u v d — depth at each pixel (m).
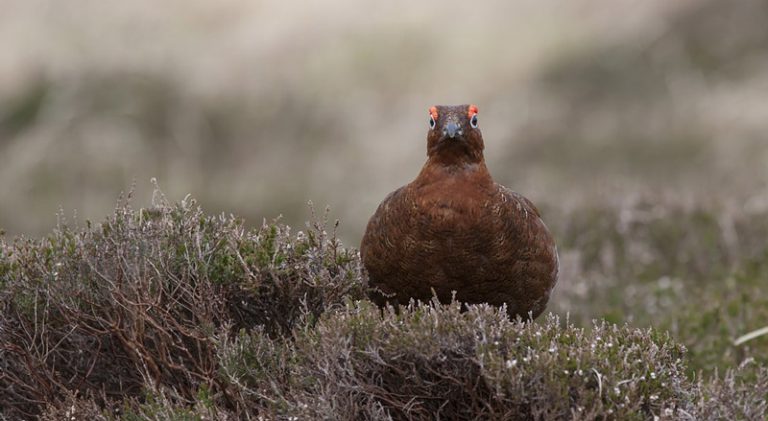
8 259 9.98
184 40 28.33
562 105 26.00
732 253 16.02
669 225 16.66
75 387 9.88
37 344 9.83
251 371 8.99
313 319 9.70
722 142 23.98
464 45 27.80
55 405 9.54
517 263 10.21
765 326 12.62
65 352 9.96
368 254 10.49
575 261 15.64
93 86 26.23
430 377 8.58
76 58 26.98
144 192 23.97
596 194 18.23
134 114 25.78
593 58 26.89
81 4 28.92
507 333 8.41
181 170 24.94
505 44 27.69
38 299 9.66
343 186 24.42
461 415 8.63
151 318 9.41
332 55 27.88
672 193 18.05
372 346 8.48
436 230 9.93
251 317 10.09
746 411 8.29
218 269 9.75
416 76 27.30
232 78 27.27
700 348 12.34
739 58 26.50
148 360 9.33
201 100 26.64
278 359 9.09
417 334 8.27
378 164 24.95
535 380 8.06
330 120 26.45
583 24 28.00
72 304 9.50
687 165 23.84
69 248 9.80
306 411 8.27
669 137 24.62
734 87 25.70
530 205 11.10
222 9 29.39
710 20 27.19
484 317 8.55
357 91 26.98
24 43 27.47
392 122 26.17
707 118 24.80
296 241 10.06
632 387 8.12
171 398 9.44
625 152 24.61
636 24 27.33
